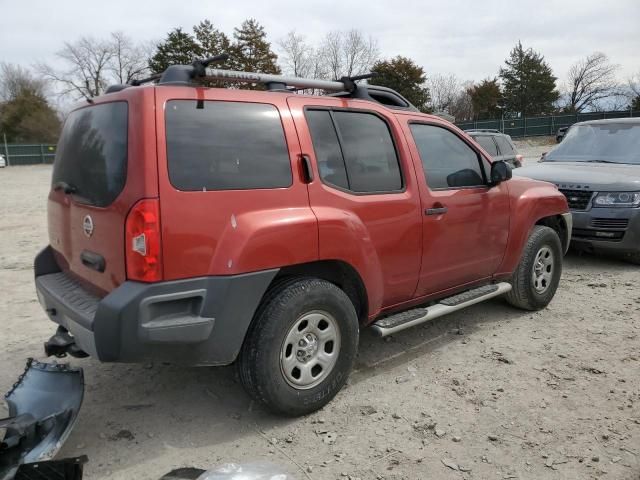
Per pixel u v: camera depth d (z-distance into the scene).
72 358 4.39
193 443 3.20
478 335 4.82
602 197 7.09
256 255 3.08
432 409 3.55
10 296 6.09
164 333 2.84
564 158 8.73
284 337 3.23
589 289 6.25
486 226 4.66
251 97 3.31
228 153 3.11
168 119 2.94
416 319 4.04
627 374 4.02
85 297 3.31
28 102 62.53
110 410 3.58
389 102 4.42
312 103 3.60
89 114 3.39
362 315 3.86
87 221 3.23
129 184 2.86
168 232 2.85
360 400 3.67
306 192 3.40
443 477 2.88
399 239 3.93
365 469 2.94
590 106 71.50
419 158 4.14
